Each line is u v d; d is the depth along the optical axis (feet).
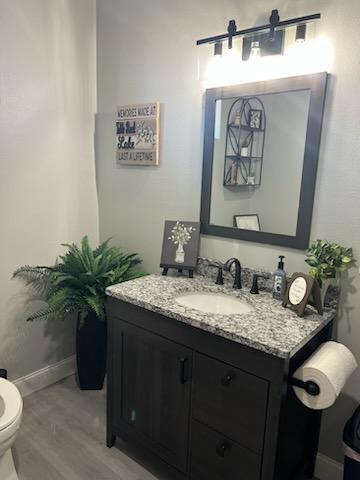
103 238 8.80
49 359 8.27
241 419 4.60
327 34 5.16
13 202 7.14
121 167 8.11
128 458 6.28
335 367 4.41
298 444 5.19
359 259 5.27
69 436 6.70
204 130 6.56
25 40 6.89
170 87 6.98
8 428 4.71
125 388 6.03
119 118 7.84
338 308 5.51
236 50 5.99
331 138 5.29
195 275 6.89
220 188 6.53
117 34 7.63
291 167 5.67
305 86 5.37
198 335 4.86
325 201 5.46
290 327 4.67
